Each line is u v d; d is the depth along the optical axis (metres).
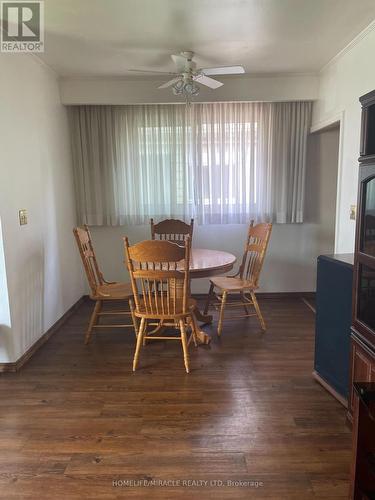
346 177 3.20
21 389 2.57
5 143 2.71
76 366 2.89
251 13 2.45
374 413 1.44
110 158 4.18
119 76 3.83
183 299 2.70
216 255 3.43
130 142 4.16
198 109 4.11
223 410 2.28
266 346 3.19
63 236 3.90
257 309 3.51
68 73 3.70
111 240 4.42
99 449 1.96
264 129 4.14
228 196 4.27
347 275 2.15
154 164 4.20
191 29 2.69
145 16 2.46
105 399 2.42
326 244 4.44
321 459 1.87
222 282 3.60
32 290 3.13
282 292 4.55
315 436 2.04
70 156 4.16
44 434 2.09
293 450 1.93
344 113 3.23
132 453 1.93
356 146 3.01
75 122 4.13
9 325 2.75
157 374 2.74
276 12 2.44
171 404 2.35
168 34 2.77
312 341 3.29
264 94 3.93
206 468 1.82
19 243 2.90
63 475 1.79
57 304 3.71
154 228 3.88
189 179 4.24
